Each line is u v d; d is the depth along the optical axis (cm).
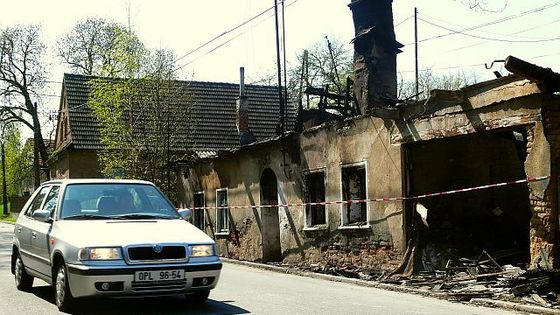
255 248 1964
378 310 892
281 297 1008
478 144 1423
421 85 4141
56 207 923
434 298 1045
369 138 1459
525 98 1071
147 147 2711
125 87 2725
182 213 974
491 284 1057
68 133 3928
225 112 3766
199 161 2364
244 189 2041
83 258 782
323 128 1631
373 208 1438
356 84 1655
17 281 1067
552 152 1038
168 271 793
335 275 1403
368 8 1644
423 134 1289
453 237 1345
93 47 4700
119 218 906
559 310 859
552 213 1034
